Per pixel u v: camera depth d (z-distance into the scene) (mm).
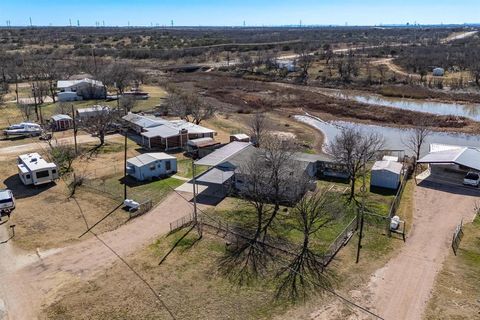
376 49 192750
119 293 29125
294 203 41812
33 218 40312
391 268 31484
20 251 34594
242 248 34188
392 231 37062
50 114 83625
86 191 46719
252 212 40844
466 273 30688
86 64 135875
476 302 27516
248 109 92625
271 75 136750
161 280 30391
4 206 41562
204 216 40031
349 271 31125
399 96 106938
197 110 75688
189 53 186625
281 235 36344
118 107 79625
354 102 97438
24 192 46469
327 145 67562
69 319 26828
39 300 28672
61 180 49938
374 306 27391
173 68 153125
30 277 31203
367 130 77250
